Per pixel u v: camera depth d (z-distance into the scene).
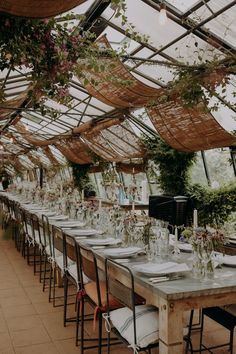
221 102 4.80
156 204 6.64
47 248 5.16
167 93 5.23
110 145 8.80
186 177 6.92
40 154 16.02
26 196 11.48
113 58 4.09
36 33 2.74
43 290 5.20
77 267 3.45
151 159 7.67
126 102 6.03
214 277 2.64
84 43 3.33
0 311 4.42
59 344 3.54
